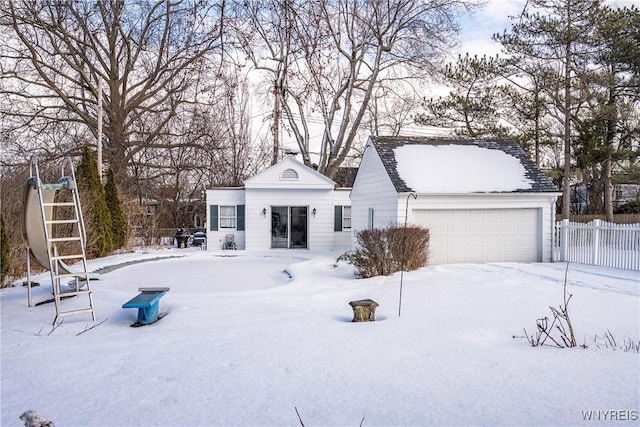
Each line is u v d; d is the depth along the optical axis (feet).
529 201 50.29
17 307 28.60
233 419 12.05
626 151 76.38
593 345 17.85
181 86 91.35
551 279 36.68
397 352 17.47
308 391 13.89
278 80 96.53
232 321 24.53
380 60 91.25
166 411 12.73
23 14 79.66
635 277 37.52
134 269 52.47
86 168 61.16
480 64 86.22
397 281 35.88
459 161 53.47
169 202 107.86
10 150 83.05
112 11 86.94
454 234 49.52
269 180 73.97
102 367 17.01
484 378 14.43
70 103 85.10
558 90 81.20
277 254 68.64
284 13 86.89
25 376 16.16
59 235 52.90
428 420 11.60
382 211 53.47
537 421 11.37
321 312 26.17
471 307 25.45
